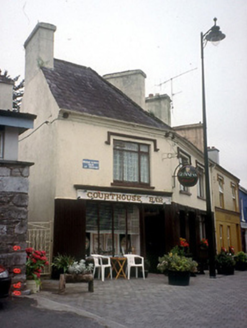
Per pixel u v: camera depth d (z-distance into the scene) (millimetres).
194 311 7633
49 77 15102
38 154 14562
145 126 15422
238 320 6953
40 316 6828
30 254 9742
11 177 9172
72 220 12891
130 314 7266
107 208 14305
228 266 16109
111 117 14641
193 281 12781
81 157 13570
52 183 13133
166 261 11695
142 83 18844
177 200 16609
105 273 13391
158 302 8508
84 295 9234
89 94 15789
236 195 28594
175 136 16719
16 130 9586
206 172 14180
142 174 15445
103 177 14008
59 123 13320
